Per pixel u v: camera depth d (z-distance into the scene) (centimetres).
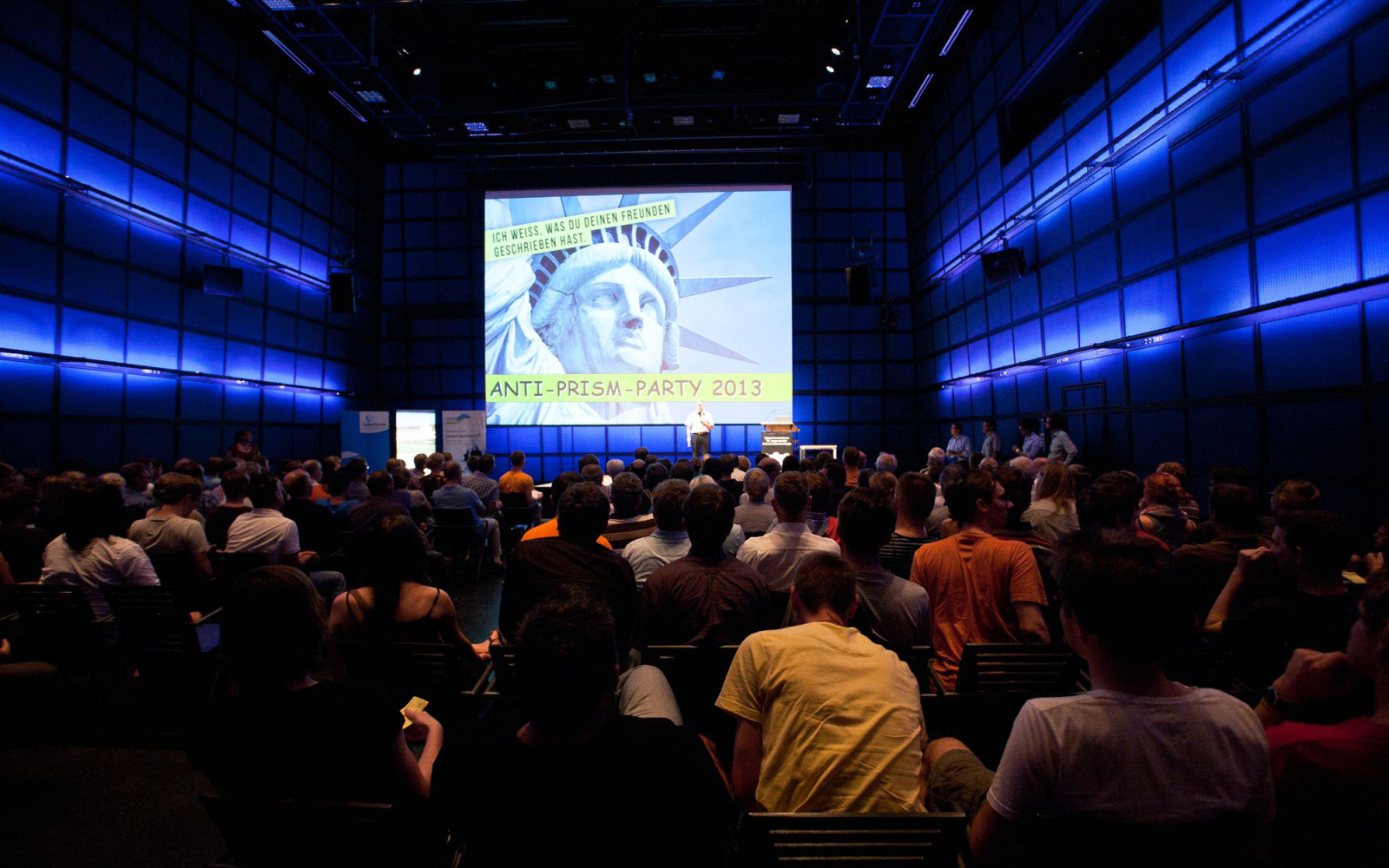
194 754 124
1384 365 416
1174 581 242
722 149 1159
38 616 268
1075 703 102
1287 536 192
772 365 1199
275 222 972
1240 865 100
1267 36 479
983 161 943
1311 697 129
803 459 600
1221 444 550
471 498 552
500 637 223
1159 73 596
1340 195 438
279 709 122
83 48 671
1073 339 753
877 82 873
